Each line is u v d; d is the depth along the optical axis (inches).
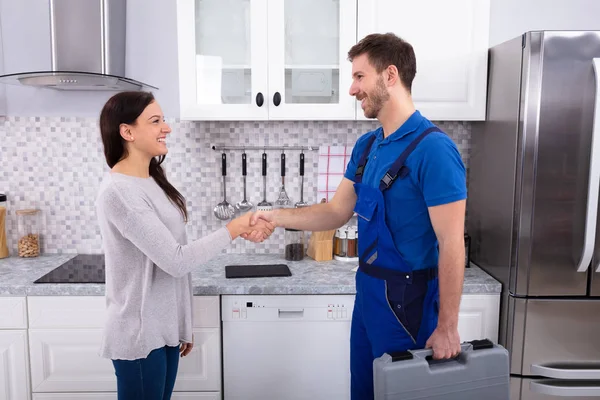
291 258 96.8
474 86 87.0
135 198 57.9
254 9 84.6
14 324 80.3
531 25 97.3
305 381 83.5
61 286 79.5
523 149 75.2
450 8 85.1
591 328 78.4
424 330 61.1
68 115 98.4
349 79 86.2
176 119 99.0
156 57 97.7
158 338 60.6
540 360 79.5
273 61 85.7
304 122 100.0
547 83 73.7
